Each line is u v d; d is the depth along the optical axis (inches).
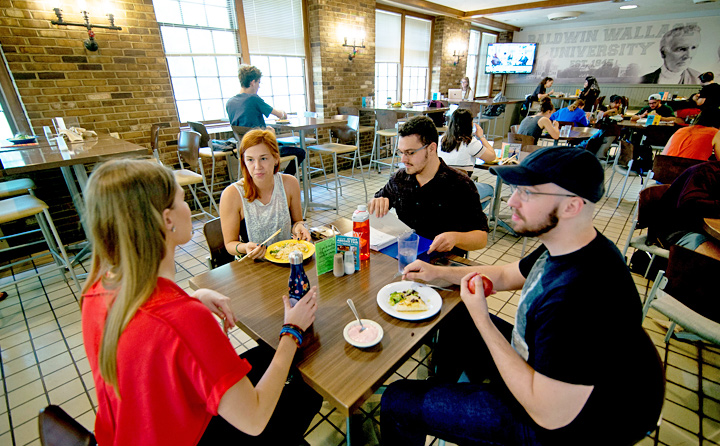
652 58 314.5
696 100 209.6
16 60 107.0
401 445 38.1
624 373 26.4
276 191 63.2
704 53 290.8
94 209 22.8
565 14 293.6
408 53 265.6
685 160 99.0
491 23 328.8
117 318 22.3
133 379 22.8
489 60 351.6
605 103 347.3
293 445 36.2
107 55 123.0
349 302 36.4
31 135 114.0
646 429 28.5
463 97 285.9
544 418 28.0
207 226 61.3
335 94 208.4
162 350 22.6
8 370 68.2
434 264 48.9
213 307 39.0
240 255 58.2
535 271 33.5
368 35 215.9
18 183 101.1
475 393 35.7
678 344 71.4
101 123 126.5
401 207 65.9
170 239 26.1
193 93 160.1
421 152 55.9
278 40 181.9
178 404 24.0
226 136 166.2
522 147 130.0
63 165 80.8
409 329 36.6
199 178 124.2
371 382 29.9
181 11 147.2
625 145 142.6
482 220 59.6
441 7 256.7
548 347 27.3
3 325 80.9
